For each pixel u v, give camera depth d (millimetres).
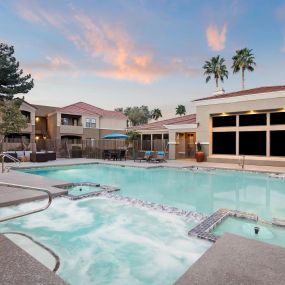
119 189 9156
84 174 13859
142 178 12602
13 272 2744
